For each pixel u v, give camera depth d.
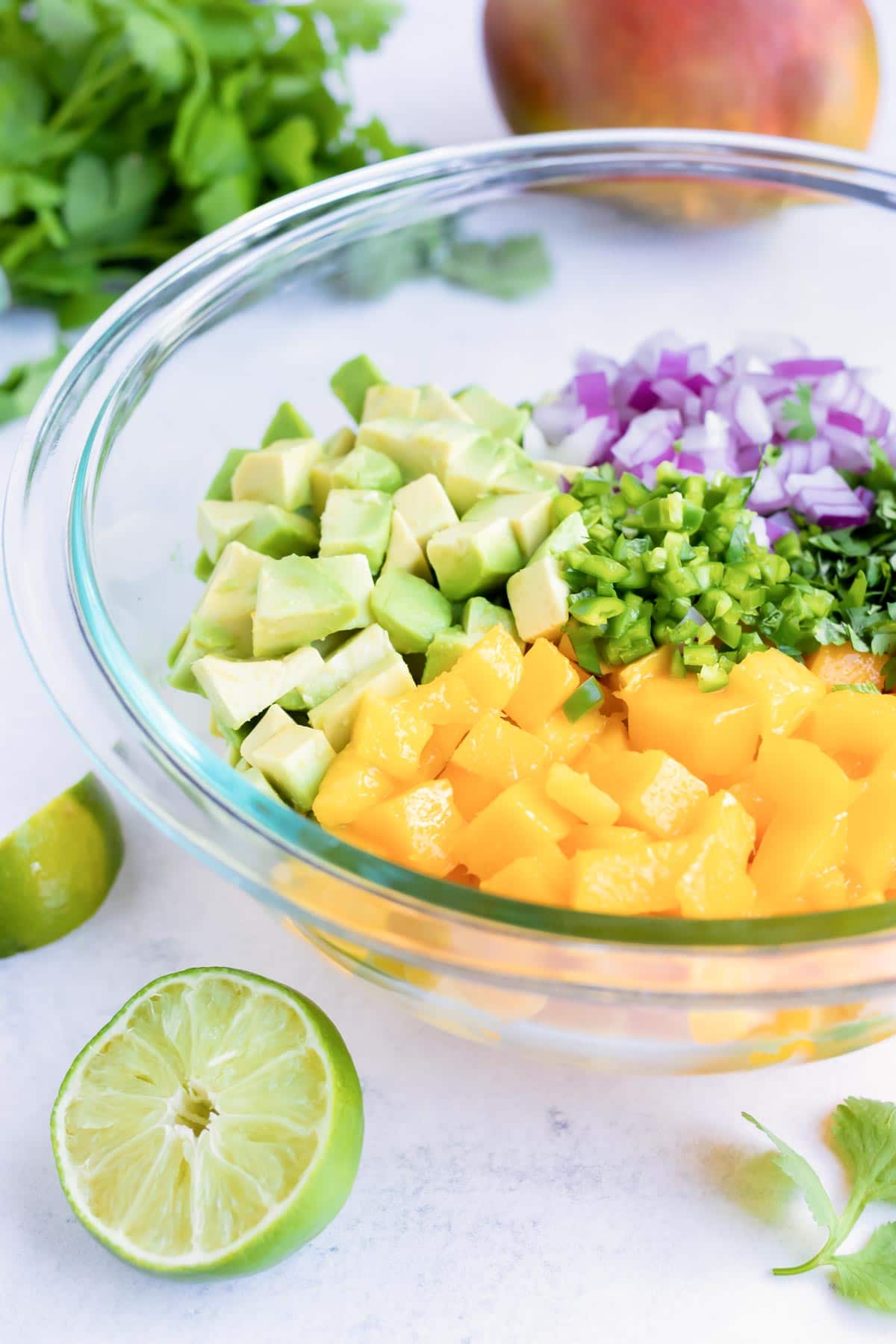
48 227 0.52
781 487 0.44
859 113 0.54
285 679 0.40
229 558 0.41
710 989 0.33
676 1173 0.39
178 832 0.35
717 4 0.51
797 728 0.39
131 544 0.41
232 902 0.43
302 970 0.42
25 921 0.41
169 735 0.36
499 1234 0.38
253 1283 0.38
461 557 0.41
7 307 0.53
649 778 0.37
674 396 0.46
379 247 0.46
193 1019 0.39
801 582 0.41
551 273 0.49
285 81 0.53
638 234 0.48
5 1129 0.39
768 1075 0.40
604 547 0.41
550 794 0.37
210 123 0.51
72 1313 0.37
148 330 0.41
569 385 0.47
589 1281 0.38
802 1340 0.37
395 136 0.58
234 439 0.45
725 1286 0.37
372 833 0.38
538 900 0.36
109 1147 0.38
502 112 0.57
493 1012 0.37
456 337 0.49
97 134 0.52
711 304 0.49
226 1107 0.38
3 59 0.51
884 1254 0.37
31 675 0.47
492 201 0.47
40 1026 0.41
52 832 0.41
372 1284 0.38
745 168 0.46
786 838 0.37
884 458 0.45
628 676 0.39
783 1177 0.39
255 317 0.44
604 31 0.52
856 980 0.33
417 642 0.41
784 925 0.33
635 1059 0.38
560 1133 0.39
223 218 0.52
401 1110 0.39
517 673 0.39
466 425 0.43
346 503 0.42
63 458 0.39
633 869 0.36
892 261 0.47
